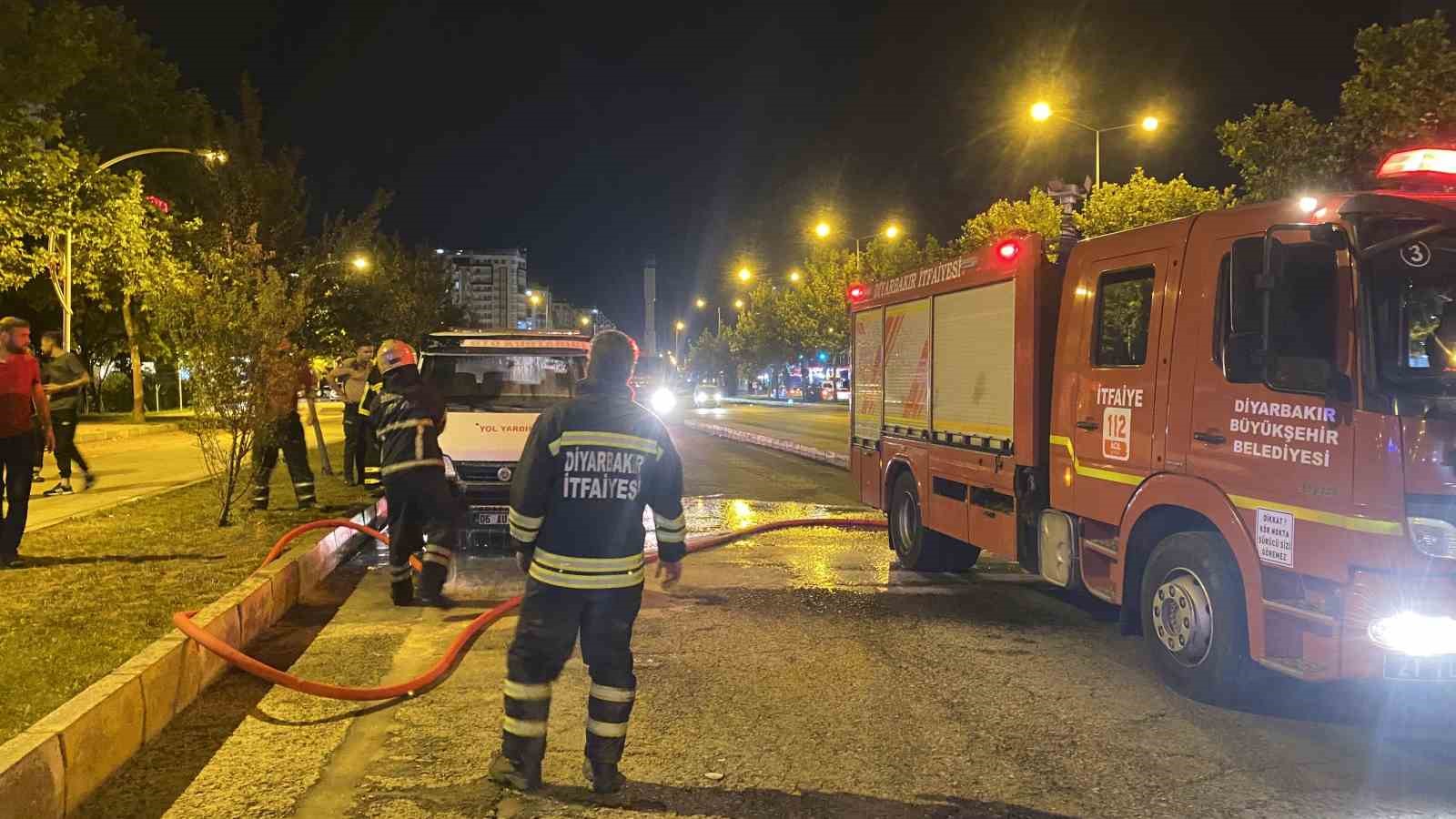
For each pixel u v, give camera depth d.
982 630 6.99
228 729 4.95
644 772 4.43
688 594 8.10
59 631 5.82
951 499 8.27
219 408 9.83
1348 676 4.56
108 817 3.93
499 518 9.61
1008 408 7.27
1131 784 4.34
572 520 4.04
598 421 4.05
